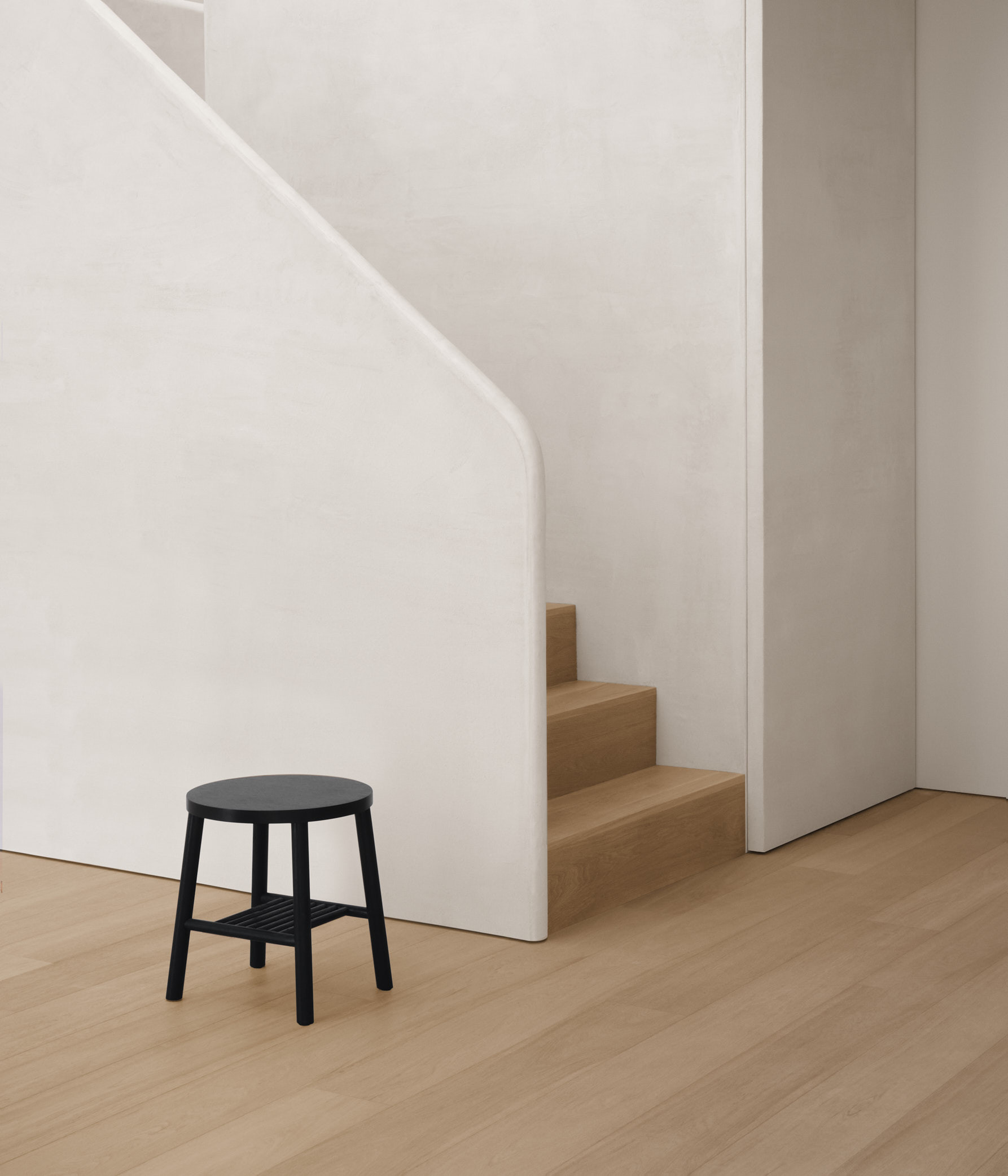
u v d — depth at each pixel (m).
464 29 3.88
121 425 3.39
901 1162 1.98
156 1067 2.31
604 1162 1.98
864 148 3.90
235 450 3.23
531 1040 2.42
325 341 3.08
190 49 5.77
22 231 3.48
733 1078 2.26
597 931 3.01
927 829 3.86
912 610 4.27
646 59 3.61
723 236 3.52
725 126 3.49
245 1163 1.99
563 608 3.76
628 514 3.73
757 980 2.70
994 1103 2.16
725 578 3.60
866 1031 2.45
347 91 4.09
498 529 2.90
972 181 4.09
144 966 2.79
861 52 3.87
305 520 3.15
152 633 3.40
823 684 3.83
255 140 4.25
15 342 3.53
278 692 3.23
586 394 3.77
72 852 3.58
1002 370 4.09
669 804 3.34
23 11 3.42
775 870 3.47
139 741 3.45
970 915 3.10
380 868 3.11
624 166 3.66
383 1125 2.10
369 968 2.78
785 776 3.69
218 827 3.33
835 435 3.82
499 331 3.89
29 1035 2.45
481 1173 1.96
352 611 3.10
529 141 3.80
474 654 2.95
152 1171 1.97
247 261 3.17
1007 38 4.01
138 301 3.33
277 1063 2.32
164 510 3.35
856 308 3.89
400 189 4.03
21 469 3.56
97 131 3.35
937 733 4.31
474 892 3.00
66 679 3.55
